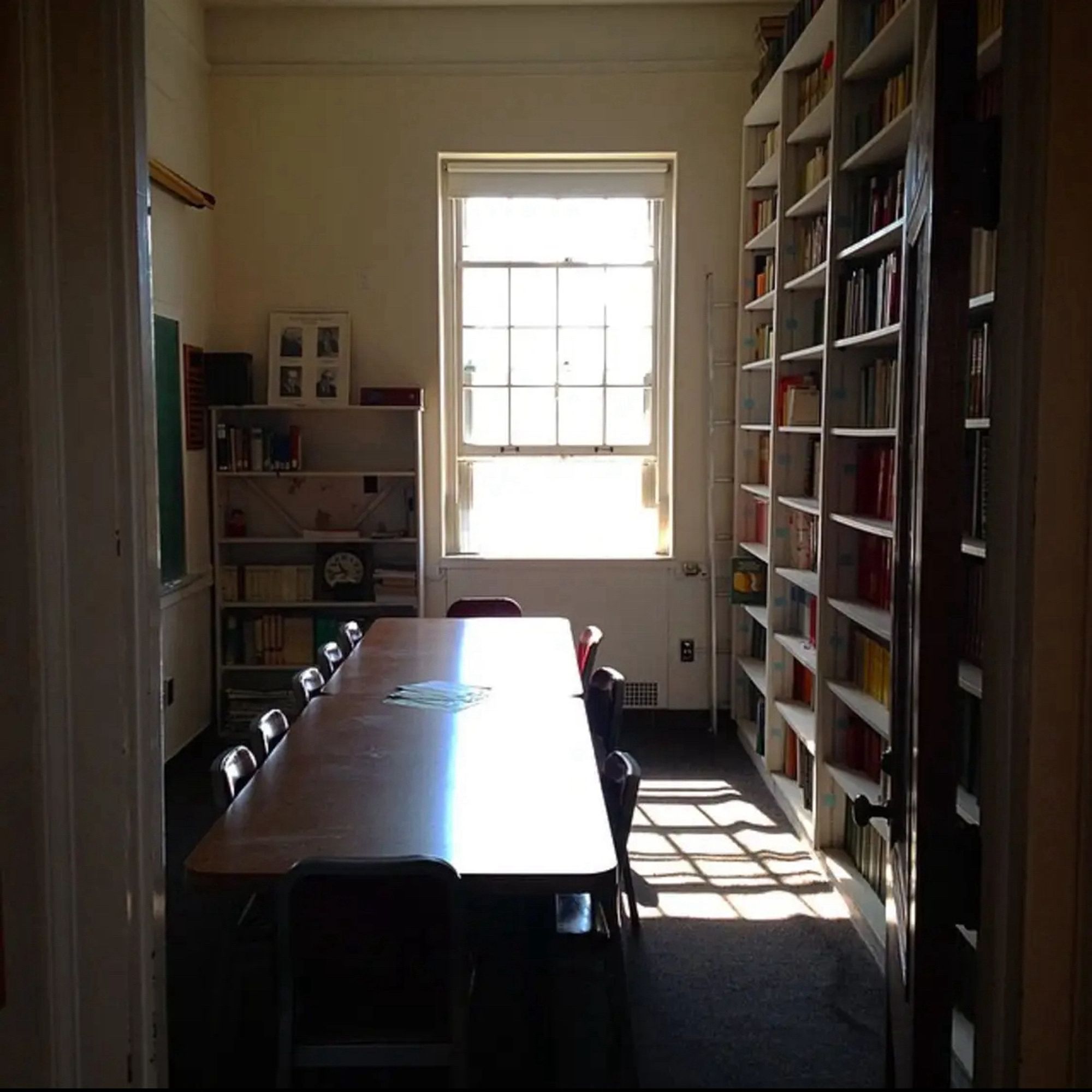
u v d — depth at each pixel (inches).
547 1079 107.4
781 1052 115.3
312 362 238.7
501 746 123.1
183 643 221.0
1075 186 55.8
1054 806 57.4
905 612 76.0
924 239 64.9
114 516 60.3
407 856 91.2
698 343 243.9
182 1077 108.8
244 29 235.9
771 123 229.8
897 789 77.8
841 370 163.6
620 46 237.9
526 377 253.4
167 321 211.5
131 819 61.5
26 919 60.6
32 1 58.1
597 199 248.8
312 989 92.5
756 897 154.8
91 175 59.1
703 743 235.1
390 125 238.8
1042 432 56.5
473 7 235.8
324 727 130.3
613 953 104.3
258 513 245.0
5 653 59.9
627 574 247.9
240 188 239.6
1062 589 56.8
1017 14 56.7
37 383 59.1
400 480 244.8
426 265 241.4
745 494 239.3
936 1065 60.8
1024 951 57.6
